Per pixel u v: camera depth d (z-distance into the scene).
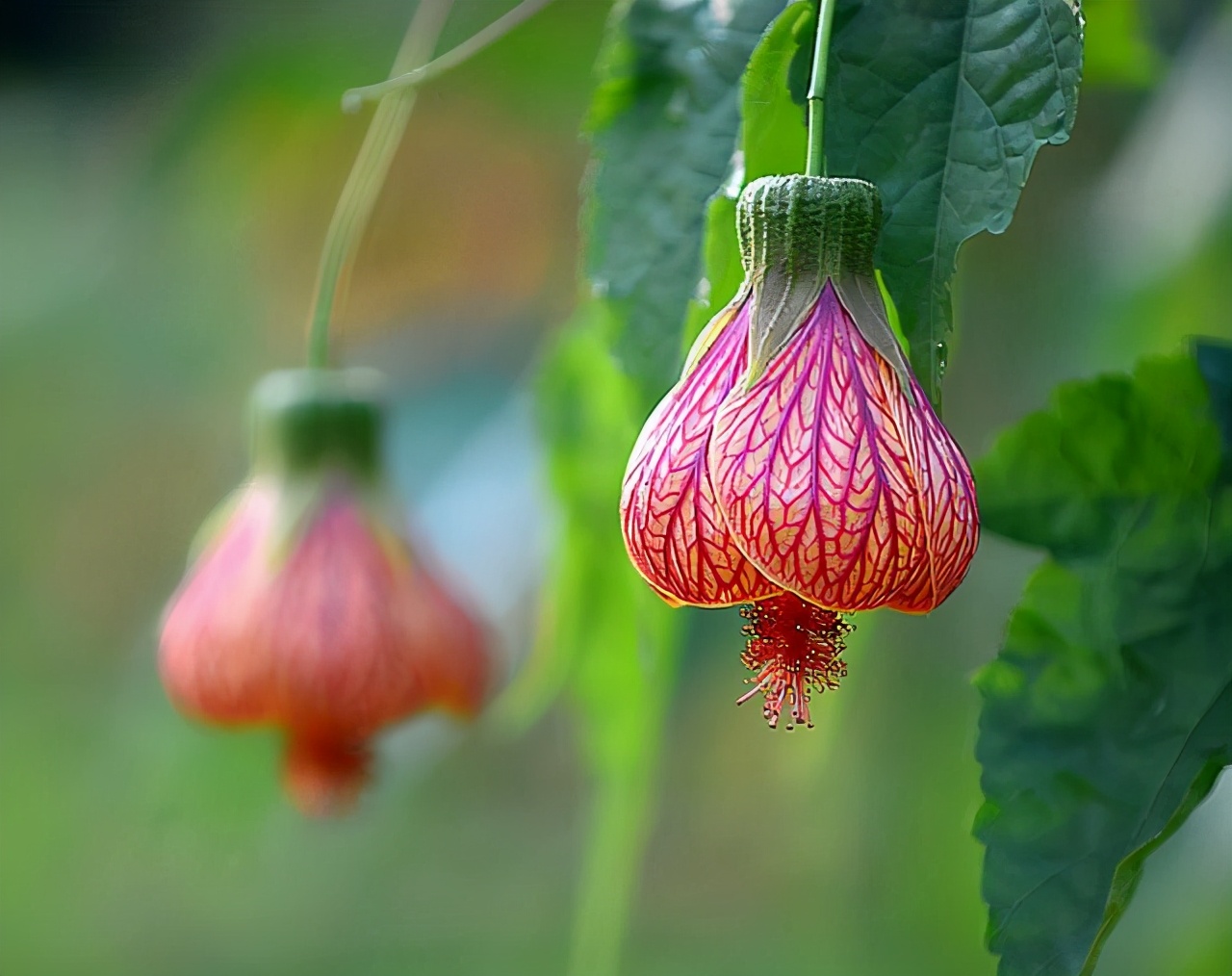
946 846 0.51
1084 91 0.50
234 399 0.73
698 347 0.40
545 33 0.52
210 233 0.64
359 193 0.51
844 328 0.40
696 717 0.62
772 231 0.40
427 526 0.52
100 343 0.70
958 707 0.51
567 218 0.60
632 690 0.48
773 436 0.39
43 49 0.64
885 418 0.39
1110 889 0.40
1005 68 0.40
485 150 0.59
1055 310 0.50
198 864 0.72
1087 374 0.49
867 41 0.40
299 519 0.52
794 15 0.40
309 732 0.51
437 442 0.59
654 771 0.48
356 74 0.53
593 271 0.42
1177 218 0.47
